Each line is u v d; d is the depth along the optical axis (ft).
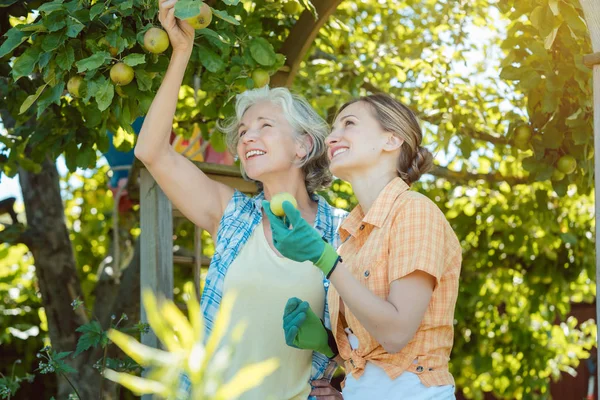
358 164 7.61
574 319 23.90
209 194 9.22
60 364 10.62
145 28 8.79
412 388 7.00
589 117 11.32
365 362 7.23
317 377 8.64
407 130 7.66
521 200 19.10
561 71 11.26
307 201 9.57
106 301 18.86
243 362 8.34
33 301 24.73
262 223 9.00
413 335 6.79
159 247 11.10
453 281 7.24
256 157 9.19
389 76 18.03
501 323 20.80
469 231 19.36
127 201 19.60
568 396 28.68
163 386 3.56
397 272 6.86
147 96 9.16
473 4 18.06
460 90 17.25
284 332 8.21
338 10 15.42
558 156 12.18
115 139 14.42
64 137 12.16
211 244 24.25
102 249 27.02
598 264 7.64
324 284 8.64
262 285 8.50
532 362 20.98
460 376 21.44
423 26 19.69
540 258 18.99
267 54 10.76
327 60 17.83
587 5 8.08
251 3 13.56
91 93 8.80
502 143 16.34
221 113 12.30
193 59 9.89
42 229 17.66
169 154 9.06
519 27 11.81
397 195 7.37
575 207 19.51
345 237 7.98
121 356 17.15
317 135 9.37
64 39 8.81
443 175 18.38
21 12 11.44
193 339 3.60
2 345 23.89
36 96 9.05
